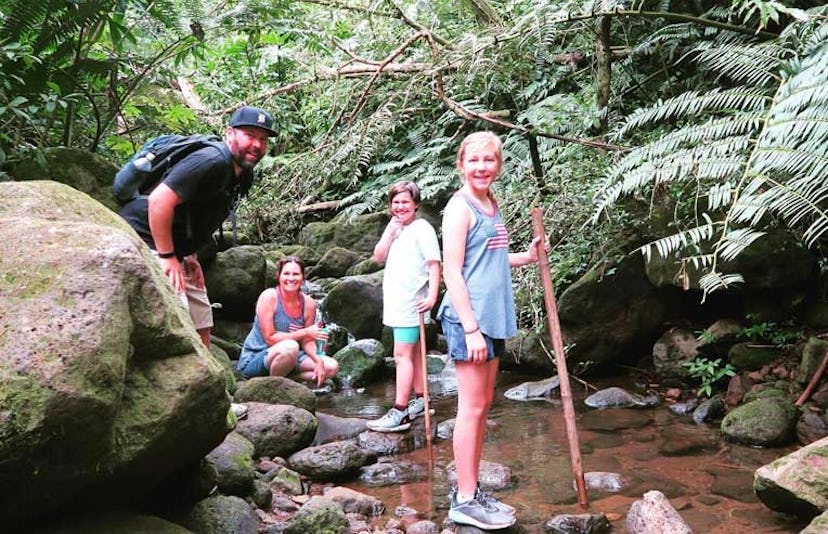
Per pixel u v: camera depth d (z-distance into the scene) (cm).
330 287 662
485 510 266
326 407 441
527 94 581
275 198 732
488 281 266
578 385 458
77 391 165
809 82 309
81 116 499
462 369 271
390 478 325
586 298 459
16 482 169
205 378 202
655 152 360
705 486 299
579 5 475
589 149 495
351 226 767
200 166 281
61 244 187
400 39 645
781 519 264
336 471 321
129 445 189
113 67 454
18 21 394
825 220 295
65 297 175
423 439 379
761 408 351
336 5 574
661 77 559
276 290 468
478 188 270
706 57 418
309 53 699
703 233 320
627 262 456
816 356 380
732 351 424
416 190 417
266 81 802
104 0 409
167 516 237
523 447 356
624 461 331
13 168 418
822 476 252
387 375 511
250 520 250
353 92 600
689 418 389
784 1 452
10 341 166
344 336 554
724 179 382
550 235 471
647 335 464
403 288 398
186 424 203
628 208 454
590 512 279
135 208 299
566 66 601
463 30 609
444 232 268
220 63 836
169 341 198
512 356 491
